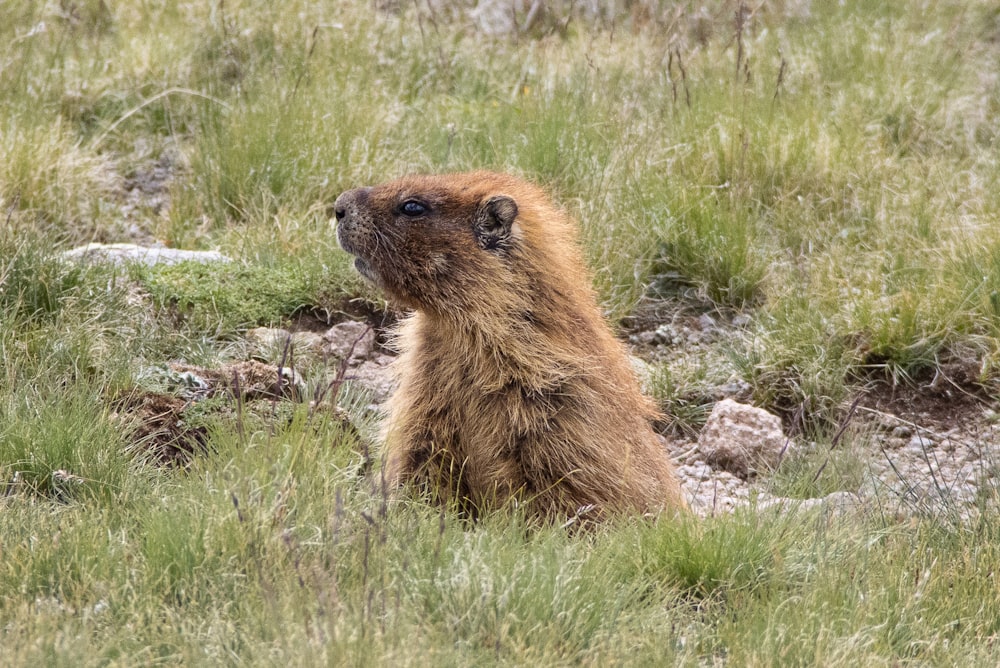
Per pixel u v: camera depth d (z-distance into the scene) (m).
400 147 23.03
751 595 11.34
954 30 28.44
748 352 18.84
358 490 12.63
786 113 24.11
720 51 28.20
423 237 13.72
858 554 12.17
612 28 28.09
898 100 25.33
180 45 26.42
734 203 21.36
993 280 18.89
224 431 13.41
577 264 14.48
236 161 21.81
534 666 9.63
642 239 20.55
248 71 25.95
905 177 22.56
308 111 22.89
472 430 13.34
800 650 10.27
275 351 17.77
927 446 17.44
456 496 13.25
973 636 11.13
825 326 18.95
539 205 14.54
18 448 13.02
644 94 25.80
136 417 14.38
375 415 16.50
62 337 16.06
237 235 20.55
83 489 12.62
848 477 15.90
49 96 24.25
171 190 22.30
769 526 12.34
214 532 11.03
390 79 26.27
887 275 19.72
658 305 20.28
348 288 19.47
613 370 13.74
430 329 13.89
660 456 14.17
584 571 10.97
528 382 13.08
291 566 10.64
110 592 10.27
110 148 23.75
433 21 29.08
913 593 11.52
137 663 9.36
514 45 29.47
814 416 17.95
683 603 11.51
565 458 12.96
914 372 18.66
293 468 12.34
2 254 17.30
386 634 9.60
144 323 17.53
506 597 10.38
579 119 23.03
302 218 20.70
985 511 13.59
